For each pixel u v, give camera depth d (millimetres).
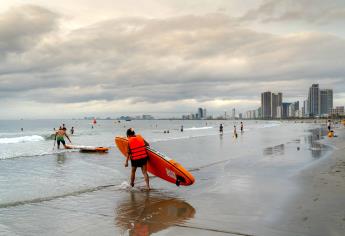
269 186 9680
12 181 11234
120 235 5664
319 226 5965
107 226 6164
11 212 7168
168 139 37188
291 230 5773
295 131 60000
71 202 8070
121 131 72875
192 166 14375
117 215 6906
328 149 21297
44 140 37094
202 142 31344
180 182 9531
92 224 6297
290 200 7914
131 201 8117
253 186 9727
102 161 16891
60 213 7090
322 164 14141
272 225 6066
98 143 32312
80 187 10078
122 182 10773
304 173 11898
